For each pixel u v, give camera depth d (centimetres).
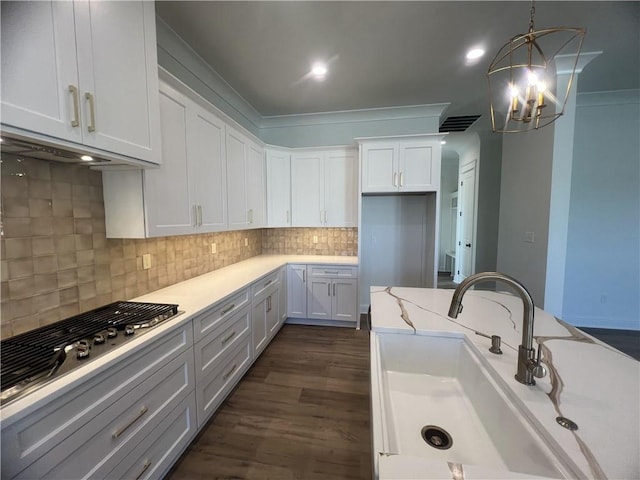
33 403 82
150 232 158
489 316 146
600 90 313
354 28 202
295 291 344
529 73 126
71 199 143
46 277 133
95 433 104
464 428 97
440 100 326
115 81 124
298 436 175
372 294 188
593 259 341
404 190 319
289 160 358
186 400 156
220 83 276
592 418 69
